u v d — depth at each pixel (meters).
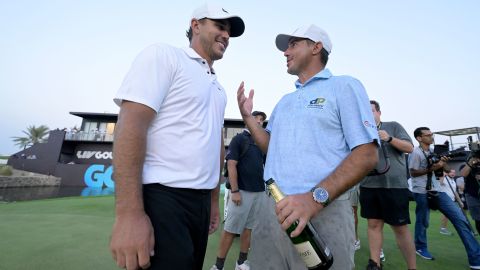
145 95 1.12
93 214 6.18
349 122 1.31
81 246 3.62
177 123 1.27
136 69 1.18
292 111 1.57
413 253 2.84
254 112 3.75
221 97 1.60
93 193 20.14
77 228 4.69
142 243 1.00
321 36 1.66
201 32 1.57
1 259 3.06
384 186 2.93
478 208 3.82
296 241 1.16
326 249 1.14
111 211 6.65
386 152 2.91
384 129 3.33
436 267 3.36
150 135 1.23
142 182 1.15
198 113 1.34
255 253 1.53
